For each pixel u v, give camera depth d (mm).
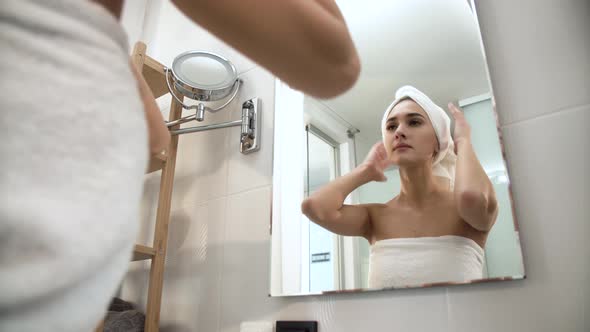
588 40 746
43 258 198
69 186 217
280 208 1029
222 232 1142
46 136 216
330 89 359
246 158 1178
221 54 1414
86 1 266
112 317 1068
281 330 911
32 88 219
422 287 768
